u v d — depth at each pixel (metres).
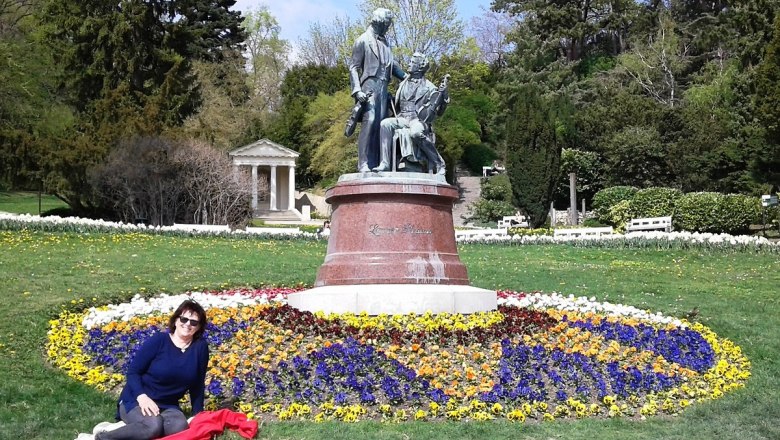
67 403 8.16
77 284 15.19
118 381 8.85
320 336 9.85
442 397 7.99
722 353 11.12
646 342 10.56
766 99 34.88
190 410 7.73
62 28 43.56
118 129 33.50
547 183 35.97
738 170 40.31
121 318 11.85
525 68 61.66
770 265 20.95
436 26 49.88
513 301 13.83
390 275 11.76
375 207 12.09
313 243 26.11
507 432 7.31
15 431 7.20
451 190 12.38
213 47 64.19
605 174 47.47
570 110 51.81
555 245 26.25
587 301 14.23
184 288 15.83
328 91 68.31
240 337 9.79
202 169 33.19
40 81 45.78
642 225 31.56
